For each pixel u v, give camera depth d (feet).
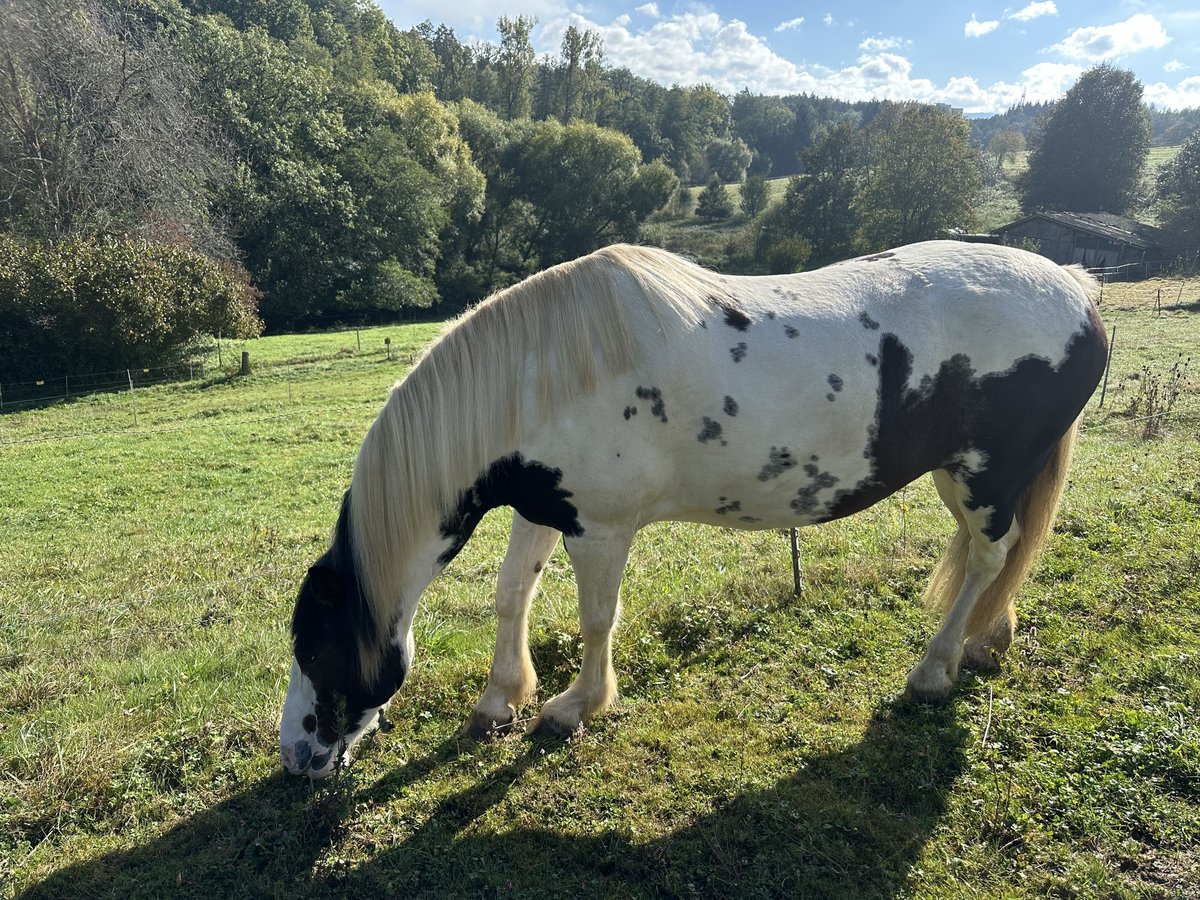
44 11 79.97
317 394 63.62
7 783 10.42
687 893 8.41
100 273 69.36
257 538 25.21
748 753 10.62
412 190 144.25
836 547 18.24
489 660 13.42
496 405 9.75
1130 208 187.42
